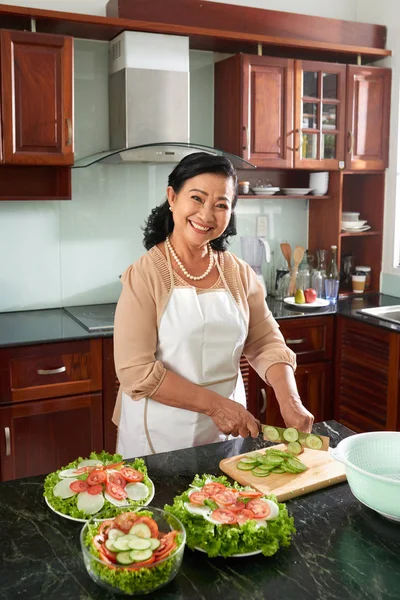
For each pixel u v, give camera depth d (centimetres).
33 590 101
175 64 286
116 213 318
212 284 176
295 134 320
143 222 325
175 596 100
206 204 155
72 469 133
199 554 112
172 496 131
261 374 175
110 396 266
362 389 309
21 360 248
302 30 322
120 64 283
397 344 286
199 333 172
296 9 345
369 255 372
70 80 264
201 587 102
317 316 314
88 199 311
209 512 115
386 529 121
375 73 337
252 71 306
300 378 316
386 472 133
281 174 357
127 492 126
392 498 116
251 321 187
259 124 311
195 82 325
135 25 273
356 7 365
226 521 112
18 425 251
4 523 121
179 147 283
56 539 116
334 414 328
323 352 321
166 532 107
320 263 355
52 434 258
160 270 171
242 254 352
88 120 304
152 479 139
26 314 298
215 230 160
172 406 160
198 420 173
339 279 373
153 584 98
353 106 333
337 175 343
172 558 99
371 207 367
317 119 326
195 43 305
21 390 250
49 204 304
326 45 319
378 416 301
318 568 108
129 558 99
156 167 323
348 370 317
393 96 346
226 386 180
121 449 185
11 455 251
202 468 145
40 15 257
